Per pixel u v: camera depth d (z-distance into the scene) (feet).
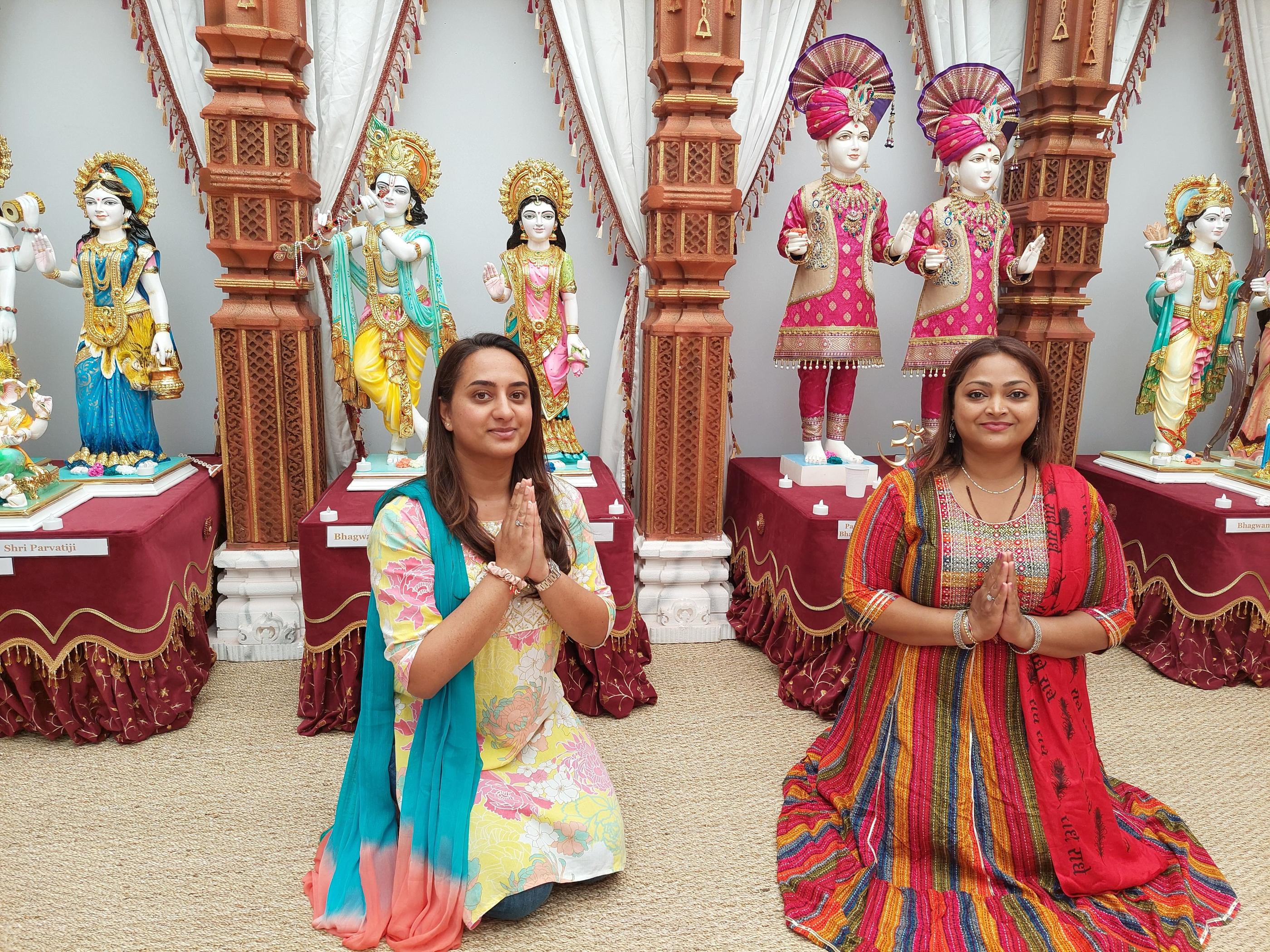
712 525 11.05
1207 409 13.93
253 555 10.03
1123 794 7.36
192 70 10.34
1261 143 12.56
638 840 6.95
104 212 9.28
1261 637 9.92
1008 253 10.66
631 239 11.32
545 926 5.96
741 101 11.20
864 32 11.98
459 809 5.85
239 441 10.02
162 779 7.70
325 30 10.37
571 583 5.84
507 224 11.73
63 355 11.41
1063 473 6.35
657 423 10.78
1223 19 12.26
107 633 8.14
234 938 5.78
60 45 10.64
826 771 7.36
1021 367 6.11
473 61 11.26
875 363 10.43
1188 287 10.93
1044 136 11.39
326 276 10.58
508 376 5.71
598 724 8.89
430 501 5.91
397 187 9.33
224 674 9.76
